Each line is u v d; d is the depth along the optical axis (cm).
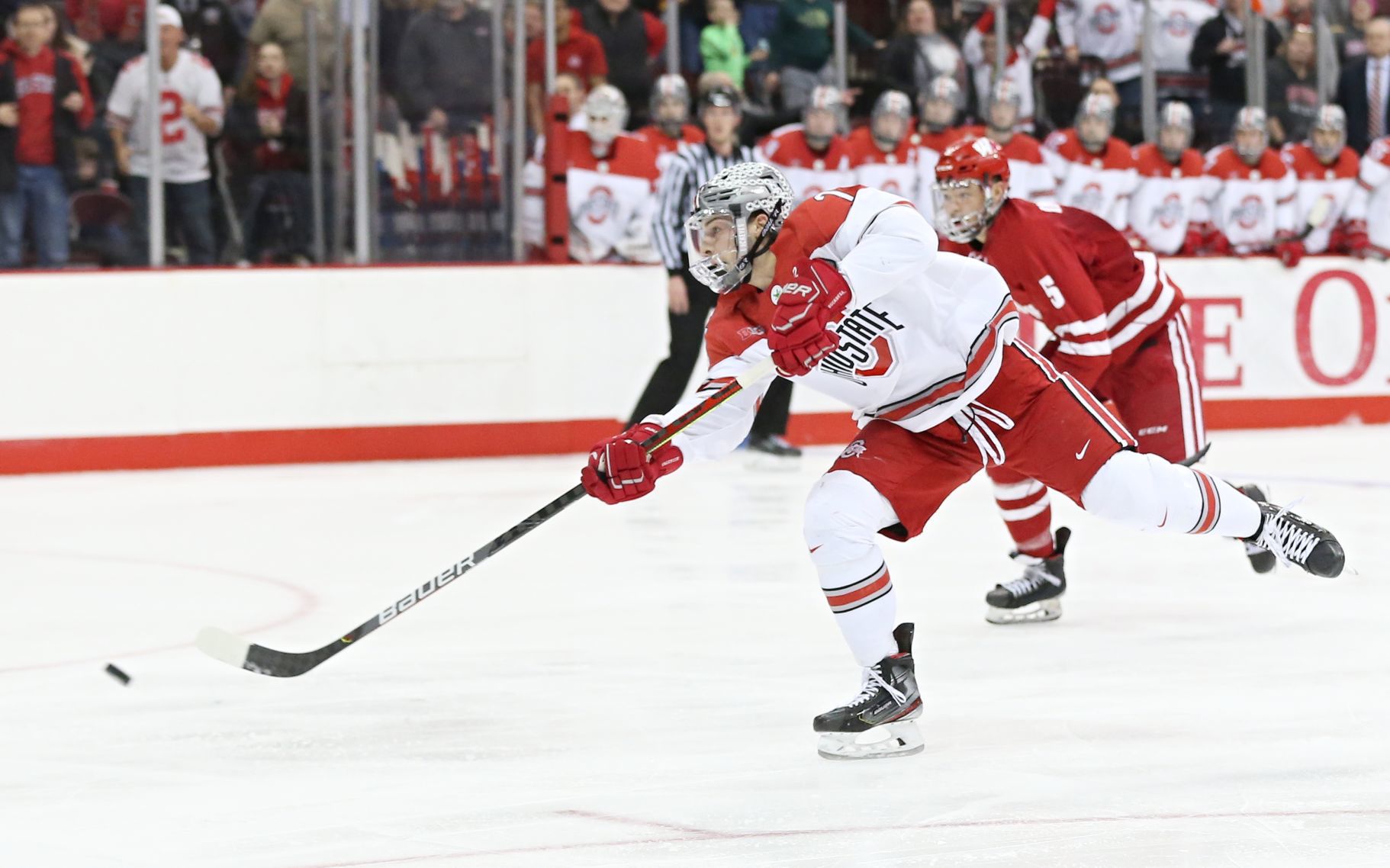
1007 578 1961
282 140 3409
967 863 905
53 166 3253
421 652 1554
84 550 2250
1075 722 1252
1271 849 921
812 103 3528
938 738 1209
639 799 1046
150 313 3291
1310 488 2783
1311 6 4022
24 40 3200
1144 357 1800
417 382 3462
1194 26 3984
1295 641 1568
